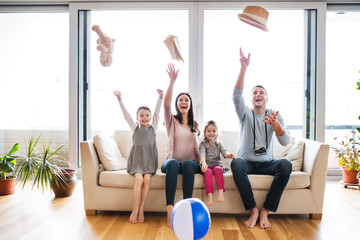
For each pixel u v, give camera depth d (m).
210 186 2.30
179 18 3.60
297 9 3.54
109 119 3.62
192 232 1.58
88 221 2.30
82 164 2.44
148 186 2.36
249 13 2.64
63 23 3.76
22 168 2.83
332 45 3.66
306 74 3.58
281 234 2.06
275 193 2.26
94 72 3.63
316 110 3.55
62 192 2.93
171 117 2.61
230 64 3.55
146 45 3.57
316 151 2.38
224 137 2.95
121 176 2.41
